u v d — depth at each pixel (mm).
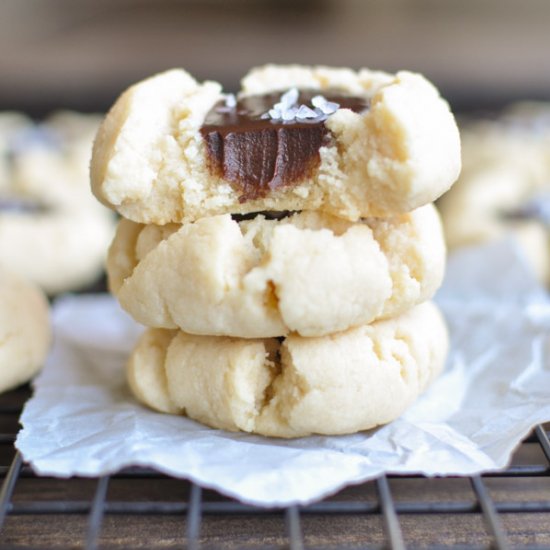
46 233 291
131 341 219
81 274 294
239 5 495
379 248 174
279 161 171
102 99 439
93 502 156
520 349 205
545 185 323
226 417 177
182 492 177
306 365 172
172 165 174
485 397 190
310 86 196
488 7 492
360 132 167
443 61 448
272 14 492
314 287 166
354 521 169
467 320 218
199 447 170
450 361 203
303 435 177
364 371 175
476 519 169
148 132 174
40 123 409
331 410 173
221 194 174
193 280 169
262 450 170
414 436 176
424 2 493
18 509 157
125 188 172
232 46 456
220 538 166
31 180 317
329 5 494
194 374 179
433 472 163
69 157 341
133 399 190
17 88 438
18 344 200
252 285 167
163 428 178
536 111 406
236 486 156
